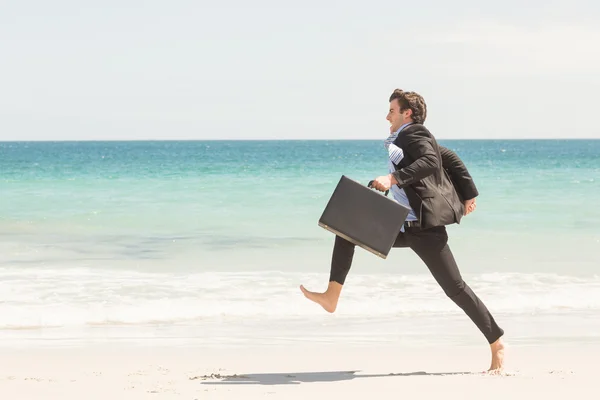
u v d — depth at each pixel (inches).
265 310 290.4
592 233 533.3
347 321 274.7
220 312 286.2
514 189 906.1
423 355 218.4
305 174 1318.9
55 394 163.8
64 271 374.3
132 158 2370.8
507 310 297.6
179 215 641.0
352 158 2497.5
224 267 391.9
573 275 371.9
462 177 179.6
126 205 721.0
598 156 2736.2
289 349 227.5
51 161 1996.8
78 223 587.5
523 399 157.8
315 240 498.9
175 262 408.2
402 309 293.4
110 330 257.4
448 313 287.9
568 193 842.8
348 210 165.2
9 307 288.2
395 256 417.7
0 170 1390.3
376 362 207.8
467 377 181.2
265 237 514.0
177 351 223.9
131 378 183.0
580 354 217.6
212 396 160.7
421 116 175.8
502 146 5620.1
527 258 429.4
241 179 1113.4
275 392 165.0
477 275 371.9
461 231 545.0
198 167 1601.9
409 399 157.9
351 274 366.0
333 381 178.5
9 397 160.9
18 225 574.9
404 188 171.0
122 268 386.3
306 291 176.6
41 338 243.6
